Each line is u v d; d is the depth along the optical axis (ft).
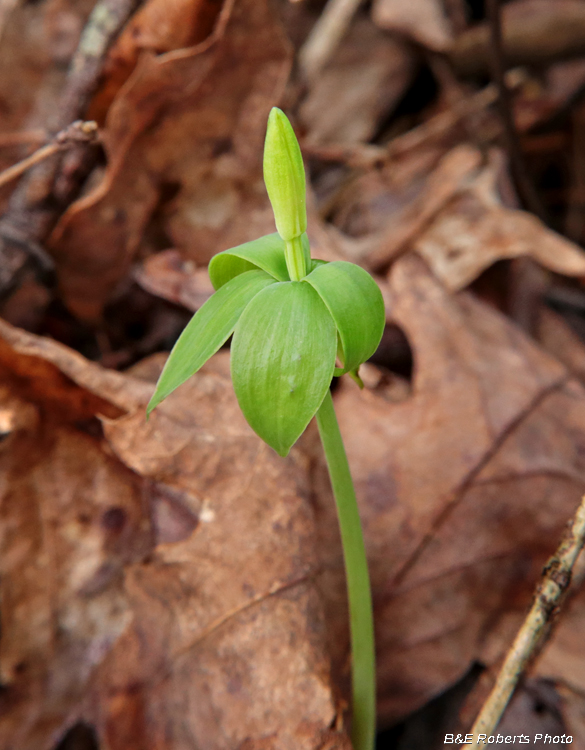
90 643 0.84
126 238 1.09
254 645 0.77
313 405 0.58
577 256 1.10
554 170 1.59
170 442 0.82
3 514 0.84
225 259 0.65
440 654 0.84
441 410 0.95
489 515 0.88
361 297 0.59
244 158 1.11
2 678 0.82
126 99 1.00
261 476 0.82
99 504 0.86
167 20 0.98
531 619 0.70
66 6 1.39
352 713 0.78
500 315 1.09
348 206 1.42
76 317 1.14
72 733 0.83
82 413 0.86
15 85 1.35
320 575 0.80
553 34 1.47
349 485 0.67
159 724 0.78
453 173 1.28
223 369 0.94
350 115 1.61
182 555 0.82
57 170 1.01
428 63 1.62
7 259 1.01
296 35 1.67
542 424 0.94
